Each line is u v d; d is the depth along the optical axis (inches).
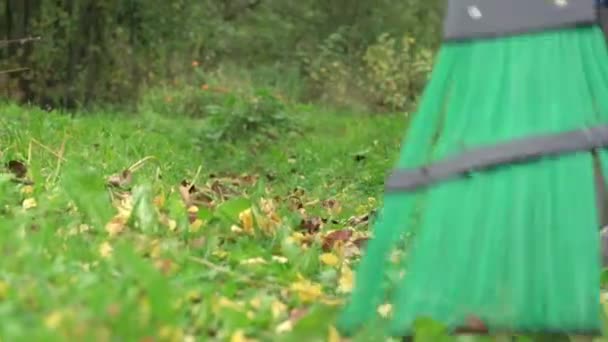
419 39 951.0
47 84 655.1
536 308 117.9
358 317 122.2
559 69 121.6
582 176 119.1
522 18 122.6
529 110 120.5
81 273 126.6
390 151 452.1
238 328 120.0
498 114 120.8
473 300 118.2
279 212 220.8
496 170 119.3
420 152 122.3
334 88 884.0
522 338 121.4
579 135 119.6
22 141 317.7
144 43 693.9
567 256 118.2
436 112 122.8
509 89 121.3
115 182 231.8
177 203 182.2
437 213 120.3
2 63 645.3
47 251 141.2
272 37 926.4
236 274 145.0
